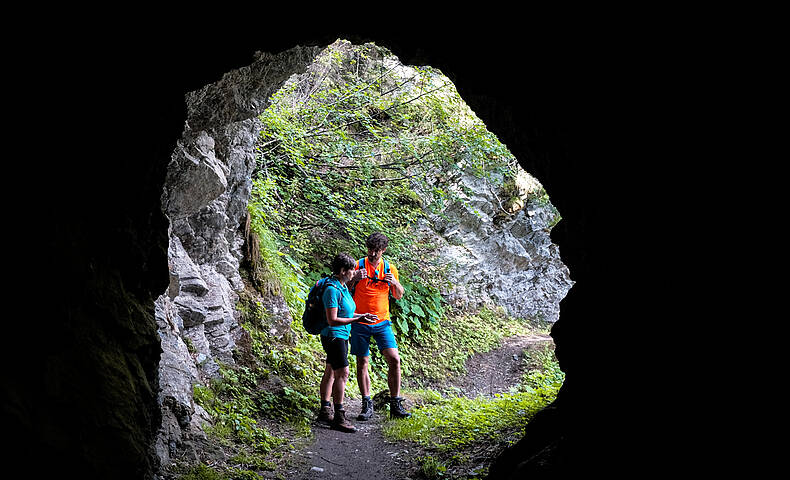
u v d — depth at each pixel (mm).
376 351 11477
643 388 3359
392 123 13117
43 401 2756
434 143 12320
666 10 2895
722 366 2748
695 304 3000
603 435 3604
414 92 13555
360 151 12352
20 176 2928
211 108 5656
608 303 3986
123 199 3791
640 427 3270
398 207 13797
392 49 4688
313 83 13281
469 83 4633
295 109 12344
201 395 5898
